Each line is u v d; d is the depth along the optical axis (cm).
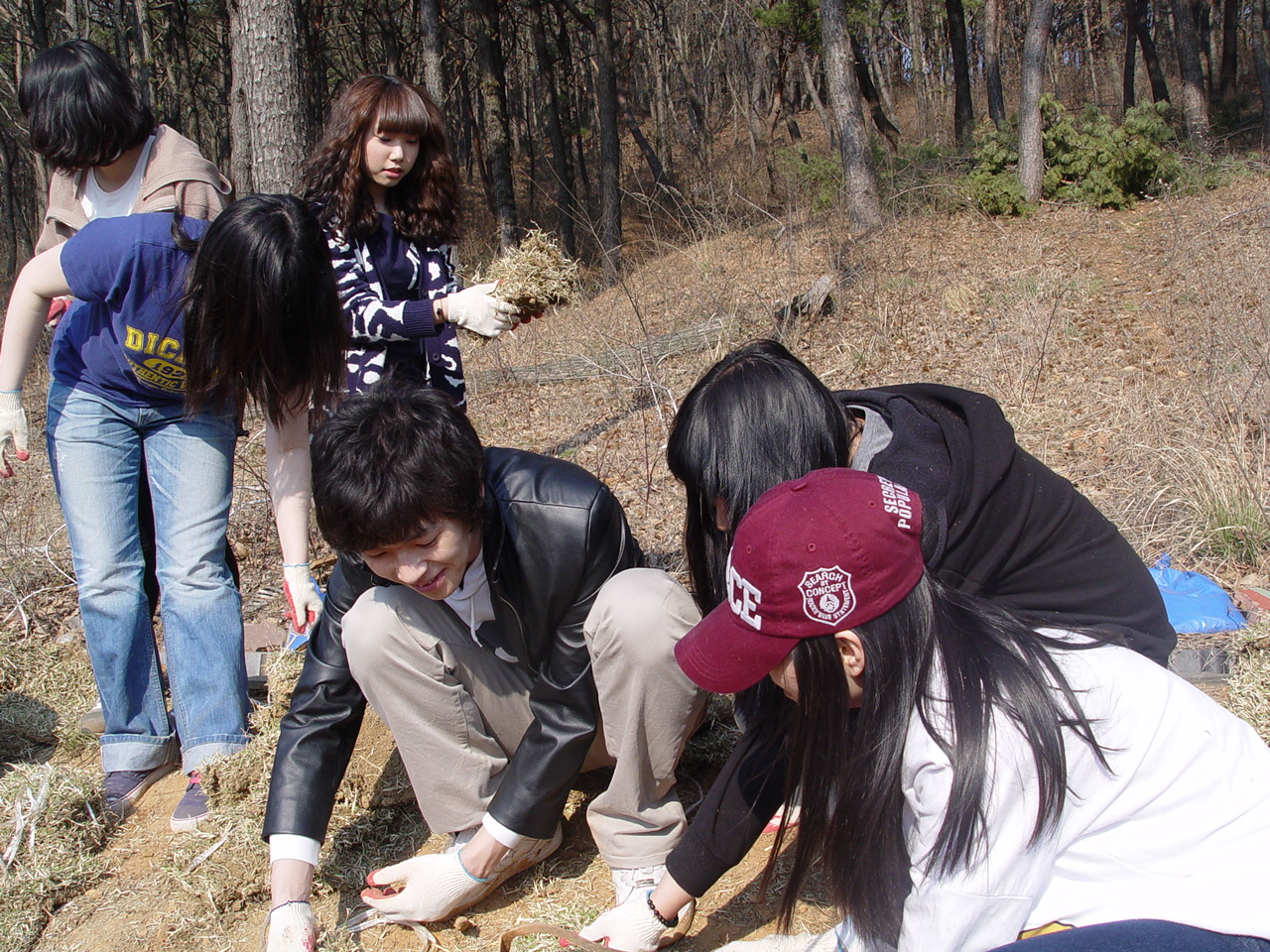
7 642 373
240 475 523
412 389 185
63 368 284
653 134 3328
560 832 236
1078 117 1343
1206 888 139
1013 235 1119
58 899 246
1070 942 137
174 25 2384
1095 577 188
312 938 200
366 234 287
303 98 684
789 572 136
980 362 648
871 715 138
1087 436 500
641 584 194
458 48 2647
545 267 278
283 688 284
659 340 736
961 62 1995
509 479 201
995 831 135
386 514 170
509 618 204
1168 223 1051
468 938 217
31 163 2742
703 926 215
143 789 289
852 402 198
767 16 1823
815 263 966
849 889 148
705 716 268
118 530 284
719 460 169
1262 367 482
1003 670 138
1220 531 371
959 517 178
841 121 1172
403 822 258
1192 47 1684
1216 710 152
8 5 2195
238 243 229
